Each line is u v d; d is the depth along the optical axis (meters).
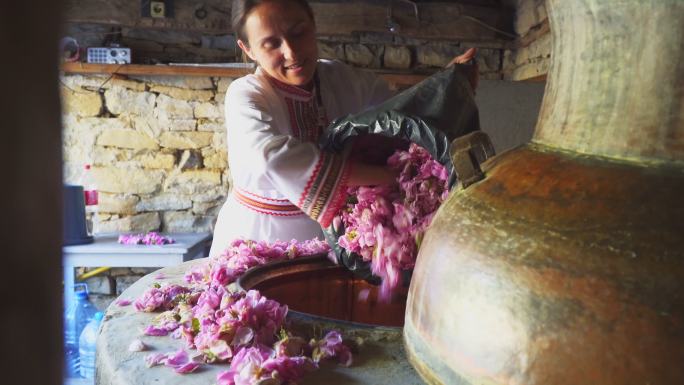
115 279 3.32
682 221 0.45
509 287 0.49
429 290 0.59
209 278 1.02
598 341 0.44
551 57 0.60
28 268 0.16
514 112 3.16
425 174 0.95
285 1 1.30
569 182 0.51
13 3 0.14
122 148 3.20
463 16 3.28
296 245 1.21
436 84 0.88
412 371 0.67
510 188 0.55
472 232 0.55
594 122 0.53
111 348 0.73
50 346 0.17
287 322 0.78
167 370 0.66
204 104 3.21
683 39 0.47
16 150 0.15
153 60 3.20
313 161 1.03
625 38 0.50
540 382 0.46
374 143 1.08
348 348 0.71
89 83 3.12
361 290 1.13
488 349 0.50
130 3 3.08
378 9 3.25
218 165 3.26
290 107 1.43
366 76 1.64
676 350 0.42
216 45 3.26
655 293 0.43
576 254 0.46
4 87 0.14
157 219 3.27
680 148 0.48
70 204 2.74
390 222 0.99
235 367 0.64
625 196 0.47
